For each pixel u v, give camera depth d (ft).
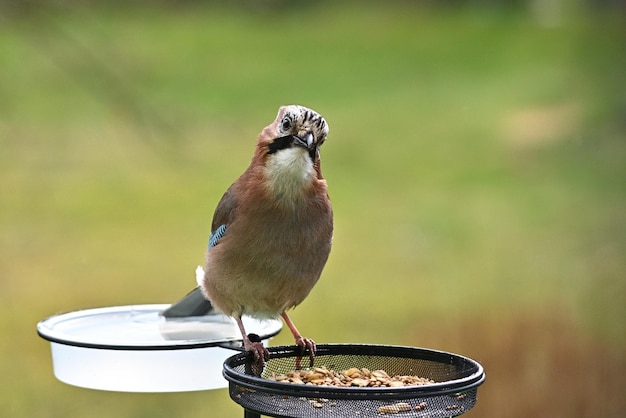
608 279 45.11
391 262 52.90
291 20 109.81
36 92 77.97
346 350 17.07
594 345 31.89
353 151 75.15
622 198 61.77
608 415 30.91
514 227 57.98
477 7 117.29
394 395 13.37
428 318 40.52
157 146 55.52
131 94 38.17
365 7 117.60
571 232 56.44
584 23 95.91
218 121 76.79
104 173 66.95
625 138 73.00
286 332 42.80
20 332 42.29
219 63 93.40
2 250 53.31
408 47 104.94
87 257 52.70
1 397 36.24
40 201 61.77
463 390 13.76
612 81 78.38
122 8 64.90
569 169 68.85
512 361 31.81
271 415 14.34
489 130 78.59
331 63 97.91
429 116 83.20
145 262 52.21
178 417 34.96
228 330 18.86
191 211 61.11
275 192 17.48
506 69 96.02
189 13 106.11
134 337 17.99
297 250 17.78
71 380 17.60
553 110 80.84
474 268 50.93
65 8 34.71
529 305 36.50
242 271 17.81
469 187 67.05
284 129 17.66
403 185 67.62
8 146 63.98
